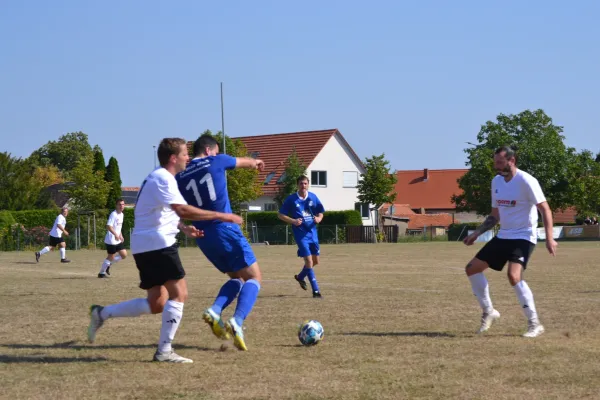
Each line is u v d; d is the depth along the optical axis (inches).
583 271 770.8
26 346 304.0
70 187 2003.0
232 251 301.6
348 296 510.6
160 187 265.0
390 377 237.3
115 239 732.7
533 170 2728.8
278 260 1056.8
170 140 271.1
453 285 600.7
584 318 380.8
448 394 213.5
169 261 267.9
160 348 269.3
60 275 773.3
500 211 331.3
